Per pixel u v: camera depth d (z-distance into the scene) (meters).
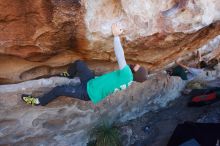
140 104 7.08
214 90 8.03
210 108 8.27
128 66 4.22
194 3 4.62
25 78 4.86
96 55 4.89
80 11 4.11
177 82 7.47
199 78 7.86
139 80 4.27
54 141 6.05
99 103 6.16
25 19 4.00
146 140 7.39
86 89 4.37
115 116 6.79
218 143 6.96
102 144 6.50
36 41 4.26
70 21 4.15
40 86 4.96
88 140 6.55
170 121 7.73
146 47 5.07
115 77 4.24
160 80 6.88
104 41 4.56
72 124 6.01
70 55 4.80
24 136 5.55
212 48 6.81
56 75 5.05
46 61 4.74
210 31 5.36
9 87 4.83
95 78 4.41
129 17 4.43
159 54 5.46
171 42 5.12
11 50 4.29
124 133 7.07
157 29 4.70
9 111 5.04
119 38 4.49
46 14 3.99
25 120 5.32
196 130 7.21
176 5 4.56
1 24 3.97
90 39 4.48
